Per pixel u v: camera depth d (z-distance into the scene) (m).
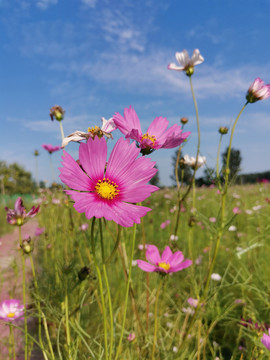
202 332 0.35
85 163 0.18
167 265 0.25
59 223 0.61
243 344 0.36
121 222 0.16
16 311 0.32
